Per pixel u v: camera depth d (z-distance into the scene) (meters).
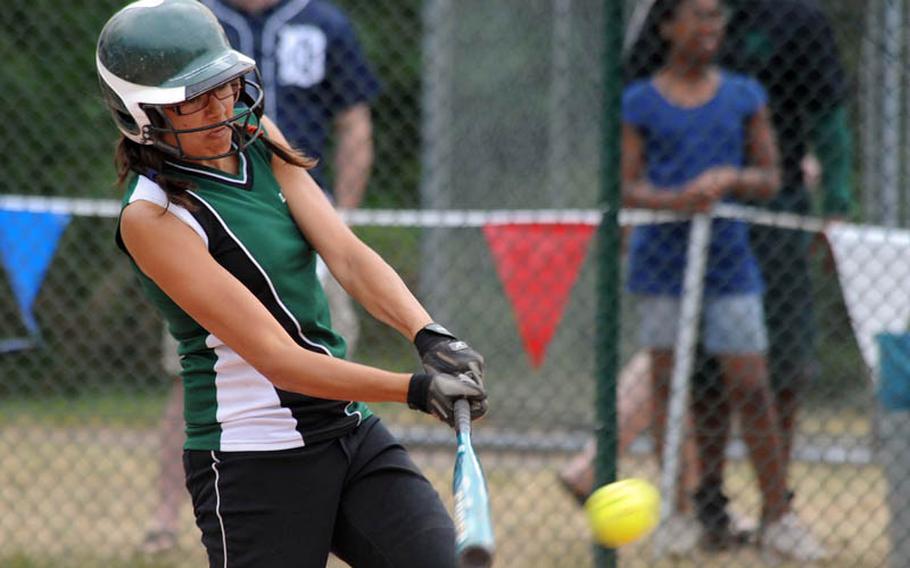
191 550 17.45
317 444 10.16
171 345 17.30
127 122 9.78
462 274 24.05
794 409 17.52
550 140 25.27
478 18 25.02
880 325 16.34
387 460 10.44
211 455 10.13
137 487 19.75
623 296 19.66
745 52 18.12
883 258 16.33
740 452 21.05
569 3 25.11
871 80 20.42
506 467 20.47
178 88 9.49
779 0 17.86
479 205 25.03
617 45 14.91
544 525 18.11
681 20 17.17
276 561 10.05
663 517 17.12
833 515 18.70
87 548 17.52
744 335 17.22
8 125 20.39
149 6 9.72
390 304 10.31
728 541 17.25
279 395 10.06
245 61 9.78
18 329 21.38
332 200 19.06
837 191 18.34
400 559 10.02
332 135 19.56
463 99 25.05
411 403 9.54
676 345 17.48
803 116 18.28
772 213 18.00
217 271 9.57
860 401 19.94
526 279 16.25
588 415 22.45
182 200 9.70
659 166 17.55
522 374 23.62
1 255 17.91
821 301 19.06
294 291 10.14
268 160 10.52
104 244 21.80
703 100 17.42
